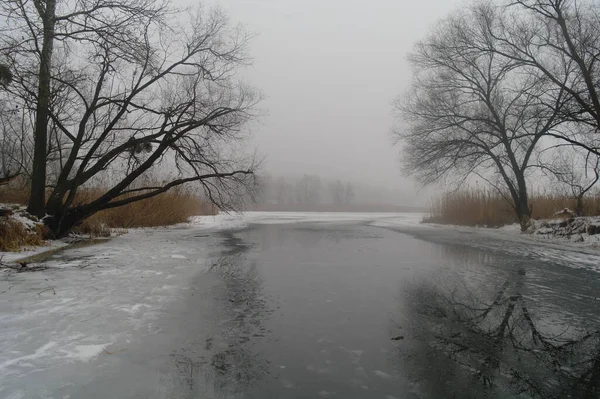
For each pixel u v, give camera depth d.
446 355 4.29
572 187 17.53
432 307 6.01
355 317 5.50
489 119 18.52
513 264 9.62
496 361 4.15
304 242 13.98
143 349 4.23
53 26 12.27
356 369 3.92
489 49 17.48
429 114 19.95
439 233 17.67
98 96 14.33
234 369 3.85
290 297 6.47
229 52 15.75
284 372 3.82
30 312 5.28
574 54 14.47
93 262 9.15
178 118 14.48
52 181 17.20
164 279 7.47
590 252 11.59
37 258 9.64
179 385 3.51
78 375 3.59
